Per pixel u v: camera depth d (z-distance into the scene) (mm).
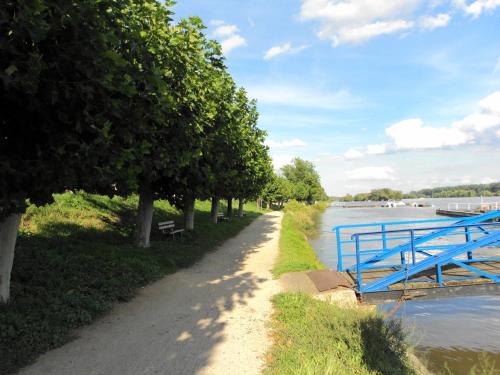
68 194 15047
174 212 21781
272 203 72062
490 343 8242
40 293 6449
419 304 11172
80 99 4527
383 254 11195
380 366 5043
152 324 6266
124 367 4695
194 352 5203
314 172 99062
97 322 6262
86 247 10047
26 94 4059
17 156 4324
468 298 11742
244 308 7273
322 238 29297
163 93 6387
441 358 7492
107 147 5137
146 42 7027
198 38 9852
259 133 23734
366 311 7047
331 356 4910
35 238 9703
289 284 9289
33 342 5008
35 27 3494
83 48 4199
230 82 14500
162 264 10547
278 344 5512
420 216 59438
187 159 9250
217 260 12586
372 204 157000
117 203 17406
